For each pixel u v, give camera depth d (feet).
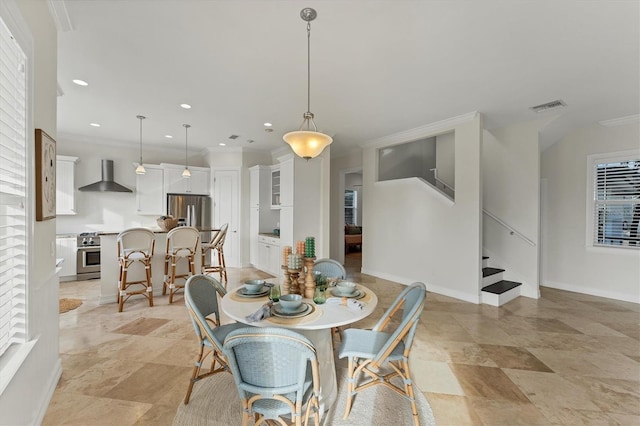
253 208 21.39
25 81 5.16
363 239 19.90
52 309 6.98
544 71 9.45
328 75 9.80
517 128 15.24
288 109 13.07
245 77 9.98
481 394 7.06
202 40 7.84
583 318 11.89
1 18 4.15
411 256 16.69
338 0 6.32
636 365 8.34
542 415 6.33
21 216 5.19
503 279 15.79
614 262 14.47
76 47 8.18
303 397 4.81
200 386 7.18
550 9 6.56
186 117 14.32
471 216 13.80
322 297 6.60
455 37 7.65
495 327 10.98
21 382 5.01
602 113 13.42
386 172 22.40
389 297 14.61
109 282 13.38
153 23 7.12
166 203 20.58
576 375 7.84
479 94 11.31
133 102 12.33
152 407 6.42
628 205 14.19
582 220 15.42
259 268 20.70
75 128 16.38
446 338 10.04
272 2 6.40
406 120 14.47
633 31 7.30
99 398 6.68
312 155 8.35
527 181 14.93
